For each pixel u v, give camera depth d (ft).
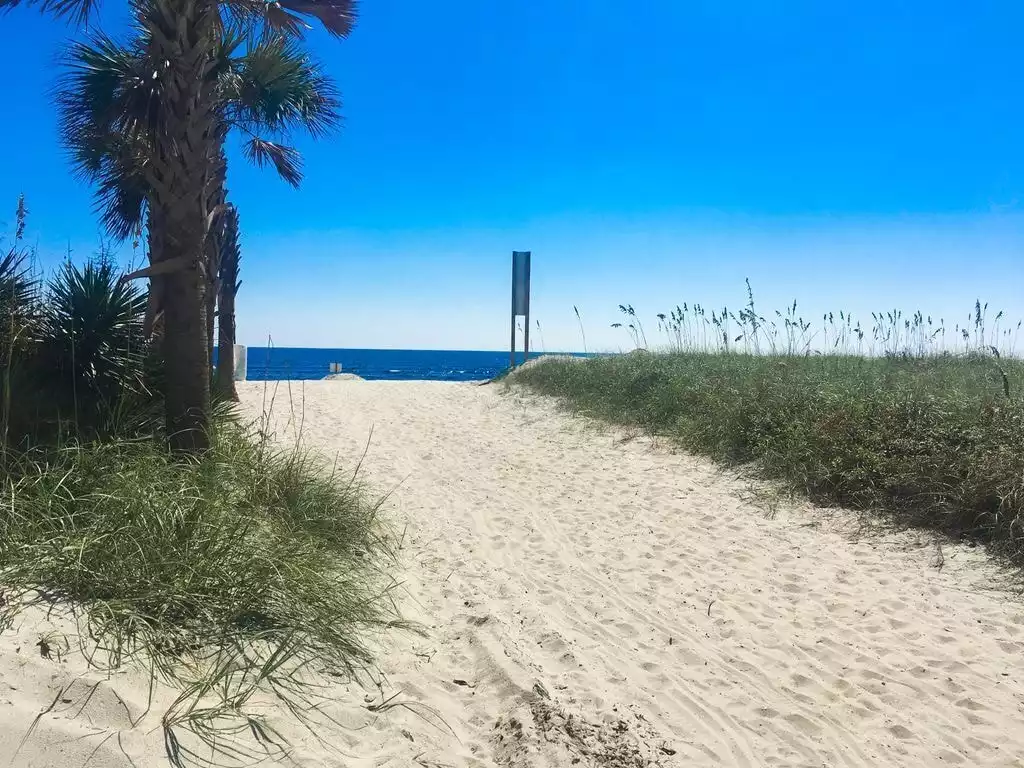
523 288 65.36
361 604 13.35
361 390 55.88
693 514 22.72
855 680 12.51
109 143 25.77
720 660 13.28
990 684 12.21
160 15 18.08
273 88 24.03
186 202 18.19
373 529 19.34
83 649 9.11
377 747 9.36
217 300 36.42
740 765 10.07
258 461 19.36
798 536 20.36
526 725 10.40
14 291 17.31
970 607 15.34
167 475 14.74
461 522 22.17
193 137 18.24
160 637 9.98
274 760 8.29
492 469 30.01
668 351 48.57
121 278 18.34
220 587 11.46
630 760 9.89
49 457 14.21
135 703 8.40
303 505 17.74
